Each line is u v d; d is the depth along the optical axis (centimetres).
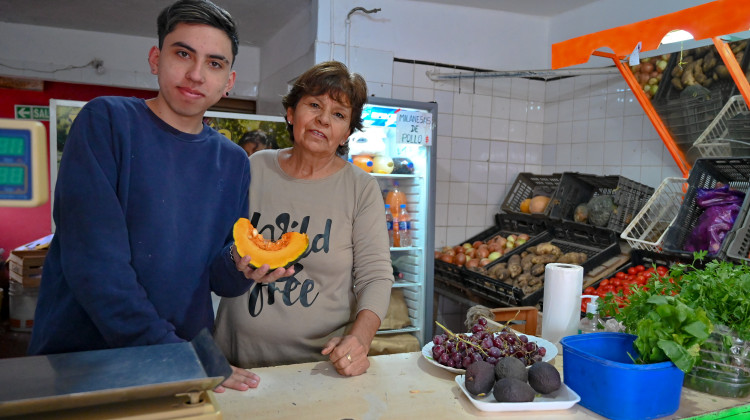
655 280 150
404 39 412
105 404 77
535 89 460
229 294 138
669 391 117
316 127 160
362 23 399
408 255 357
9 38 492
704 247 265
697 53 291
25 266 455
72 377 77
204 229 133
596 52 292
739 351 129
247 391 122
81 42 514
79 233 110
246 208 152
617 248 334
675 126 306
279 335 165
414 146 348
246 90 562
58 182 115
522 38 452
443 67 426
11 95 534
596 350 132
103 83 523
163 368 80
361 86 164
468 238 445
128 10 446
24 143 63
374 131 340
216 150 137
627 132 387
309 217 169
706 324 121
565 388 124
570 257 336
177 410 76
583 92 425
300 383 129
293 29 449
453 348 141
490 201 452
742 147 275
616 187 357
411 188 354
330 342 139
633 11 382
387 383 131
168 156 127
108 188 114
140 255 122
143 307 112
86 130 116
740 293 133
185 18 118
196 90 122
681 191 328
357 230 171
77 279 108
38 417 73
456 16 427
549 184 419
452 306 438
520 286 338
